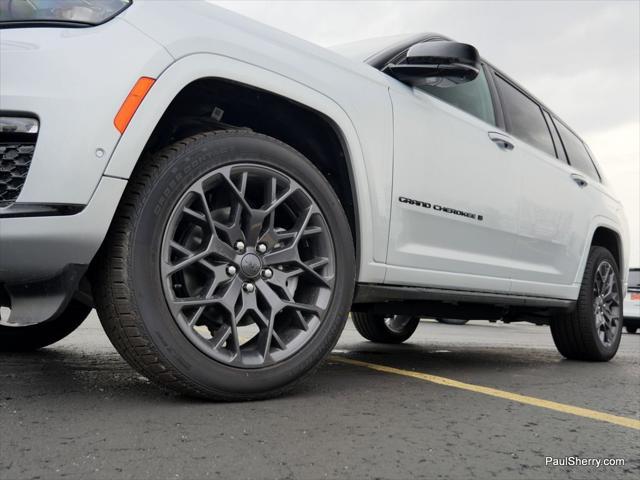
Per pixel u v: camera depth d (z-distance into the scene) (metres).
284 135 2.43
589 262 4.14
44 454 1.42
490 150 3.18
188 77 1.89
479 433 1.81
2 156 1.70
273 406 2.02
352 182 2.42
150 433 1.62
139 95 1.78
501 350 4.99
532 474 1.46
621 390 2.82
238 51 2.04
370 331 5.04
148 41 1.84
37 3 1.83
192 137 1.99
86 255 1.75
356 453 1.54
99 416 1.78
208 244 1.97
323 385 2.54
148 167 1.89
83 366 2.80
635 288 13.23
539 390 2.70
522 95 3.98
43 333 3.31
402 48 3.02
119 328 1.79
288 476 1.35
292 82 2.19
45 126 1.68
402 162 2.63
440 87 3.05
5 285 1.78
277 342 2.13
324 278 2.25
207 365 1.93
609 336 4.27
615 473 1.50
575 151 4.47
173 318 1.87
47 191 1.67
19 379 2.39
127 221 1.81
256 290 2.08
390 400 2.25
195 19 2.00
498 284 3.23
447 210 2.86
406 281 2.68
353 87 2.46
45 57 1.72
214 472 1.35
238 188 2.06
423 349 4.75
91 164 1.71
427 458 1.54
